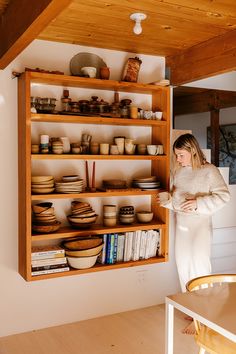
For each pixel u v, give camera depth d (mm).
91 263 3305
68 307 3484
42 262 3135
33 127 3301
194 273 3365
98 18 2809
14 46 2500
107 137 3637
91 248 3271
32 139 3299
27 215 3027
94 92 3561
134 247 3584
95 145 3361
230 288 2137
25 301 3312
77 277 3510
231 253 4238
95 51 3541
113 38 3277
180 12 2688
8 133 3189
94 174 3475
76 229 3352
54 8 1877
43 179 3143
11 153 3209
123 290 3738
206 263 3344
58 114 3168
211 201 3215
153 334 3238
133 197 3807
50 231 3182
